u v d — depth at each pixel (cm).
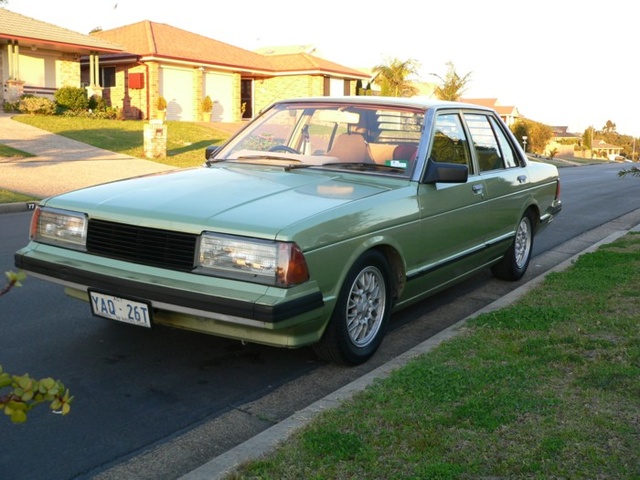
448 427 326
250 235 368
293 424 341
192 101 3388
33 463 319
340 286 404
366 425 329
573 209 1410
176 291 372
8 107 2598
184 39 3509
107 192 445
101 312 409
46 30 2773
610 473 284
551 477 282
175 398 396
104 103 2986
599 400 354
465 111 583
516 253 688
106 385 411
